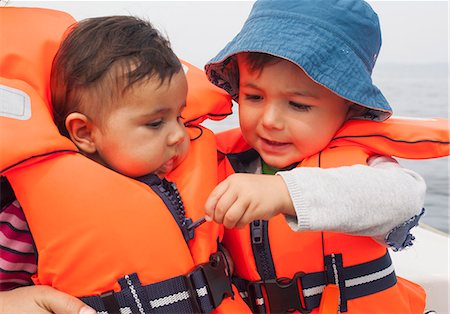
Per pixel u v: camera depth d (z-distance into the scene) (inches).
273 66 42.1
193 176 42.5
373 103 43.1
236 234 44.1
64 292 36.9
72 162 36.9
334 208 36.2
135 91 37.1
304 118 43.0
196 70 51.8
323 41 42.2
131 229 36.7
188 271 38.0
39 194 36.6
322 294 42.0
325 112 43.4
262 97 43.9
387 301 44.4
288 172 37.3
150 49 38.2
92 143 39.3
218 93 48.9
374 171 39.3
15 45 40.6
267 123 42.9
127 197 37.0
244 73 44.4
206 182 42.9
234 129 53.8
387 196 37.9
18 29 41.7
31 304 36.0
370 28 44.9
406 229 40.9
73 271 36.5
